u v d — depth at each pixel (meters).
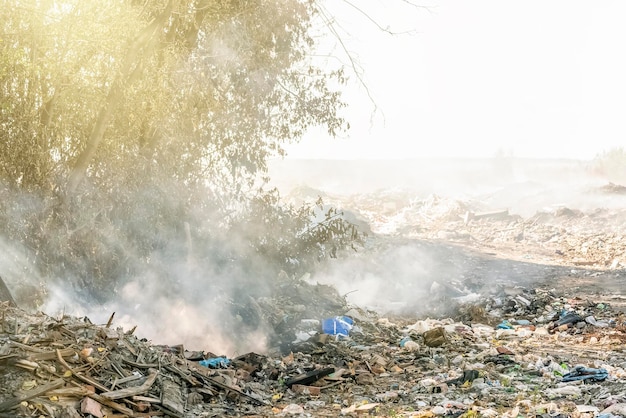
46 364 8.02
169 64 13.91
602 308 17.78
